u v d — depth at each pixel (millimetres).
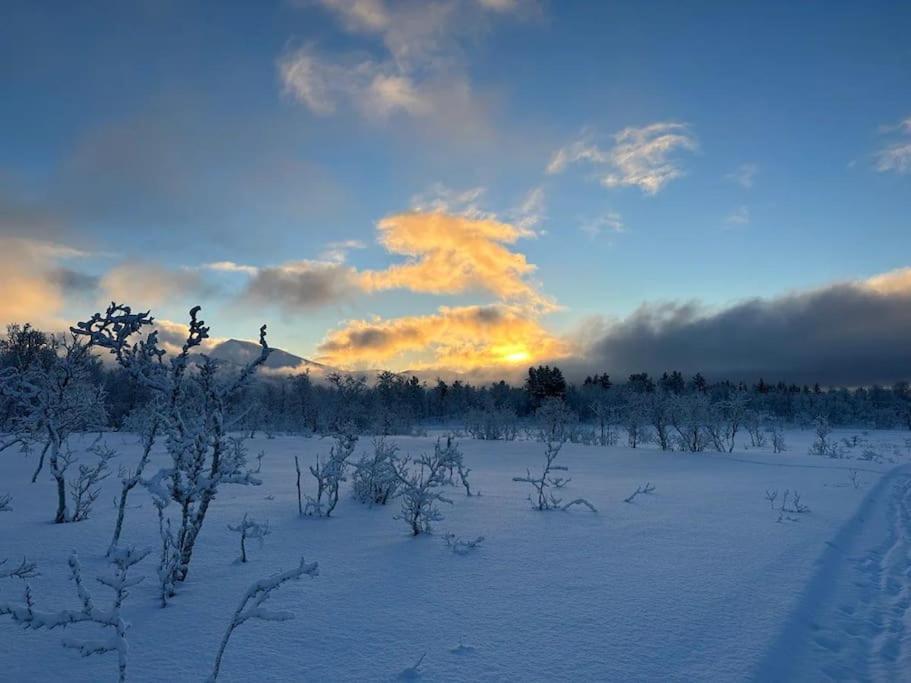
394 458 11375
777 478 16984
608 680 3656
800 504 11734
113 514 9102
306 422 50094
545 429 36219
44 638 4148
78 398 9680
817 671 4105
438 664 3842
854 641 4734
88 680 3488
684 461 23000
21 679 3492
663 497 12477
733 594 5492
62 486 8367
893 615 5465
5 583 5359
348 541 7543
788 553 7250
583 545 7531
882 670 4180
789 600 5379
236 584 5531
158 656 3861
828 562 7012
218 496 11375
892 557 7801
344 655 3953
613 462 22531
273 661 3826
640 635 4430
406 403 69312
